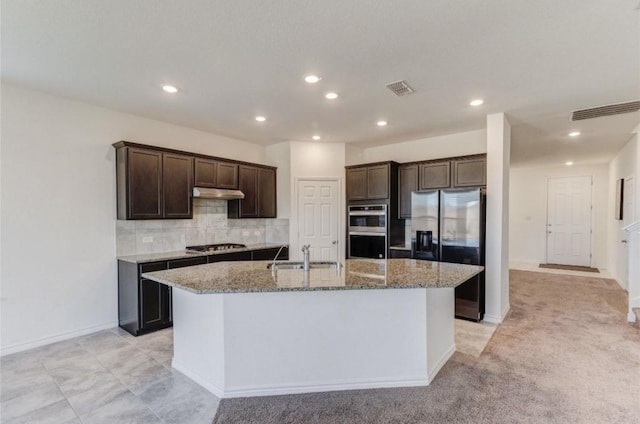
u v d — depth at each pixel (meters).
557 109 3.83
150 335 3.58
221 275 2.65
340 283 2.34
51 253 3.38
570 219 8.16
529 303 4.82
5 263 3.10
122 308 3.79
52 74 2.88
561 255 8.29
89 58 2.59
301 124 4.46
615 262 6.66
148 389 2.50
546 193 8.45
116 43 2.37
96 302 3.70
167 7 1.96
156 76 2.92
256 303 2.41
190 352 2.68
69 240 3.50
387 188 5.07
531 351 3.16
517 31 2.22
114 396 2.41
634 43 2.36
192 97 3.44
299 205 5.47
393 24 2.14
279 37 2.30
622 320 4.07
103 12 2.00
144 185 3.81
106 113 3.78
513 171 8.87
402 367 2.55
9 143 3.12
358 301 2.51
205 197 4.41
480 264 3.98
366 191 5.31
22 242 3.20
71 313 3.51
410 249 4.75
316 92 3.31
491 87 3.18
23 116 3.19
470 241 4.04
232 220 5.21
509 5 1.95
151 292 3.66
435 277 2.54
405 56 2.57
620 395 2.41
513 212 8.88
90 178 3.65
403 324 2.55
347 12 2.02
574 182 8.10
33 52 2.49
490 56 2.57
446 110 3.87
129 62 2.66
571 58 2.59
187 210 4.24
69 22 2.10
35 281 3.28
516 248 8.85
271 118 4.18
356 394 2.43
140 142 4.08
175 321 2.83
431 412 2.21
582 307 4.62
